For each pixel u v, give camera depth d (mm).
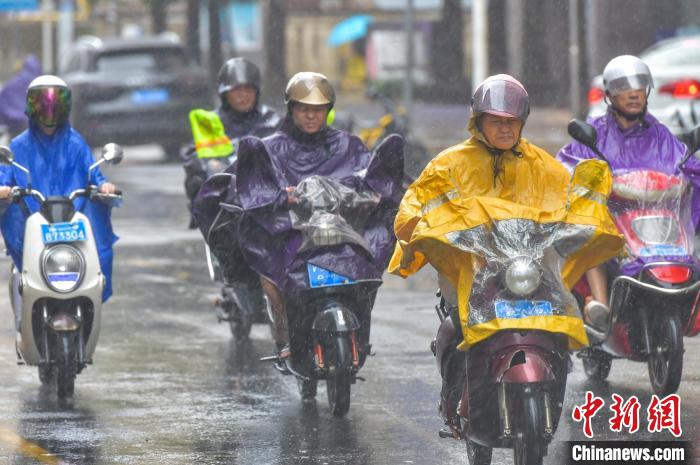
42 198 21984
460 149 16312
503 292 15242
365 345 21109
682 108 44812
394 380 23266
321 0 175125
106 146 22797
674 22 92312
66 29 125438
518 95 15992
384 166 21281
